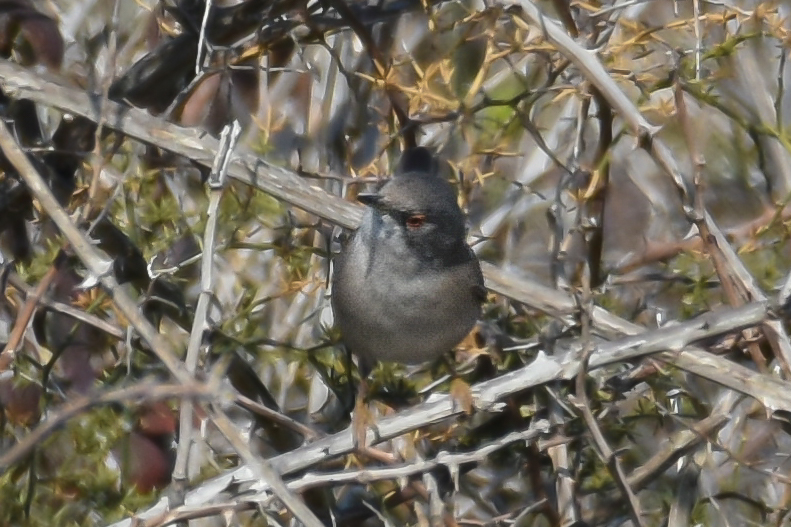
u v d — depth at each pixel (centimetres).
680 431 1048
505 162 1382
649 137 879
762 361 933
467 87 1303
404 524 1157
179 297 1164
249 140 1245
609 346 821
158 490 1020
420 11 1255
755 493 1245
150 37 1265
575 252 1220
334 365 1208
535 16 908
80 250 682
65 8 1352
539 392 1026
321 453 844
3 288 967
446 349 1052
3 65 931
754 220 1388
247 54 1137
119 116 930
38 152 1046
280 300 1280
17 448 545
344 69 1150
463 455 798
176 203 1218
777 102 1212
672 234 1425
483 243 1317
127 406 1031
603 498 1195
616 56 1147
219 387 695
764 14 1133
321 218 1052
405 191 1002
